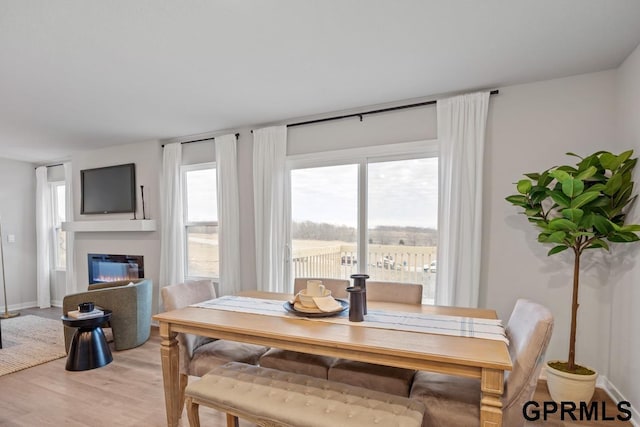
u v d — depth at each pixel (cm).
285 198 370
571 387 227
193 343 231
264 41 211
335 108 335
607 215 225
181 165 437
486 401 138
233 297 256
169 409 210
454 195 289
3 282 542
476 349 149
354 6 177
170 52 222
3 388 275
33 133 412
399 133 321
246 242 395
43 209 570
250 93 295
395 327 179
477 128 282
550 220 240
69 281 539
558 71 255
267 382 181
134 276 471
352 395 167
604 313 254
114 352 353
